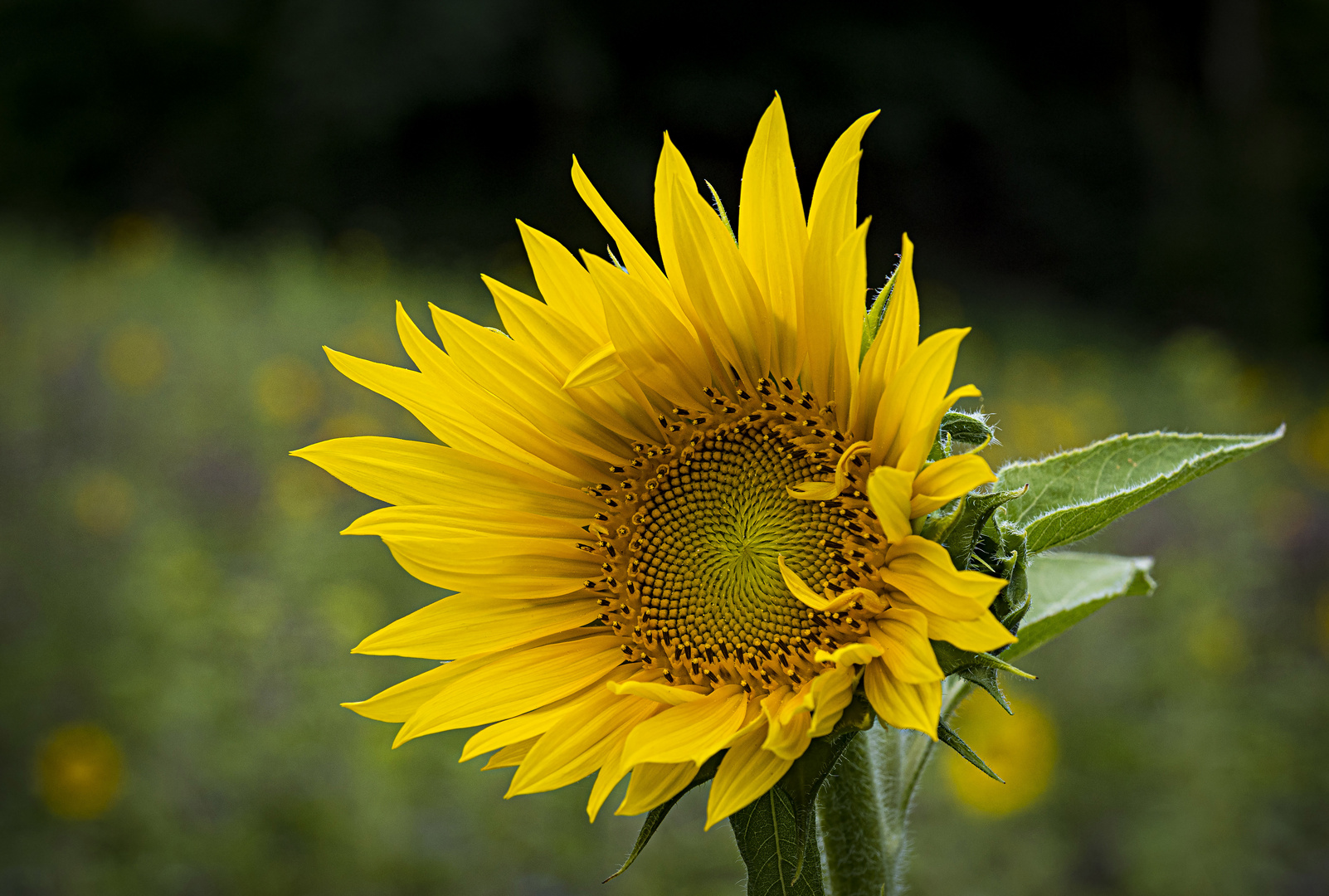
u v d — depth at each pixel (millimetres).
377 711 1706
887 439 1552
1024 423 8773
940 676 1394
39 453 8000
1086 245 24578
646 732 1531
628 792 1521
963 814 5145
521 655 1742
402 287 14859
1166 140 25141
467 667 1732
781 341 1726
